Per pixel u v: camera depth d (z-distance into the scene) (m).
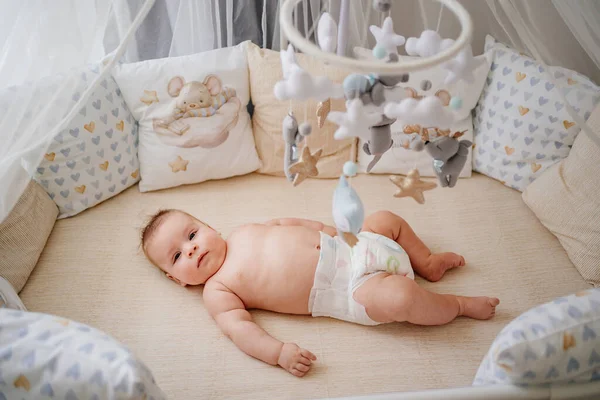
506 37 1.81
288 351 1.35
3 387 1.00
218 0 1.70
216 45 1.84
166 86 1.75
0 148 1.25
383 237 1.53
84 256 1.65
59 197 1.71
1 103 1.21
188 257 1.54
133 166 1.83
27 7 1.16
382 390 1.31
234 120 1.83
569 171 1.61
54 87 1.25
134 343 1.43
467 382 1.33
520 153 1.75
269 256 1.50
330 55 0.86
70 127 1.63
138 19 1.17
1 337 1.03
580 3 1.19
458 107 1.01
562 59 1.64
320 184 1.89
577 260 1.56
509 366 1.04
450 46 0.90
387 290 1.40
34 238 1.58
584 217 1.55
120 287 1.58
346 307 1.46
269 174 1.93
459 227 1.72
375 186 1.86
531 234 1.69
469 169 1.87
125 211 1.79
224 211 1.80
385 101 0.96
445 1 0.96
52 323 1.07
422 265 1.56
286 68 0.98
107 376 0.96
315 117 1.80
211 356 1.40
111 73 1.73
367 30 1.71
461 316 1.48
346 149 1.87
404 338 1.43
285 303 1.48
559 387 1.08
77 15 1.20
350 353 1.40
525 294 1.53
